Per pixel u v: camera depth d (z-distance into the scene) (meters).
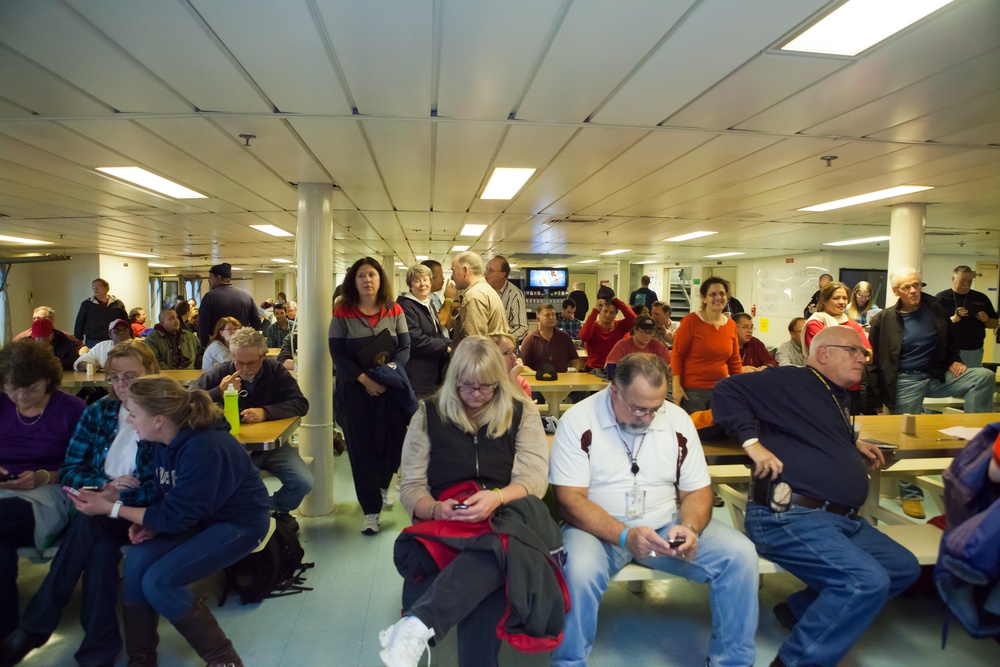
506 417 2.18
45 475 2.35
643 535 1.92
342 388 3.39
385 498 3.91
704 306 4.16
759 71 2.43
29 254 11.87
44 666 2.17
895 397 4.27
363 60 2.31
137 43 2.11
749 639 1.99
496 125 3.19
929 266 11.57
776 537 2.18
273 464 3.08
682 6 1.87
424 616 1.68
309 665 2.18
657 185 4.98
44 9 1.84
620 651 2.29
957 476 1.64
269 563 2.67
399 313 3.54
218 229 8.15
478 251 12.15
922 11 1.90
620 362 2.11
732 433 2.35
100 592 2.10
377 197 5.54
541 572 1.80
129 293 13.80
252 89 2.61
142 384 2.05
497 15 1.93
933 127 3.26
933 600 2.67
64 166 4.14
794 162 4.10
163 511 2.01
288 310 8.34
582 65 2.37
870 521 3.17
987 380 4.05
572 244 10.54
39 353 2.40
